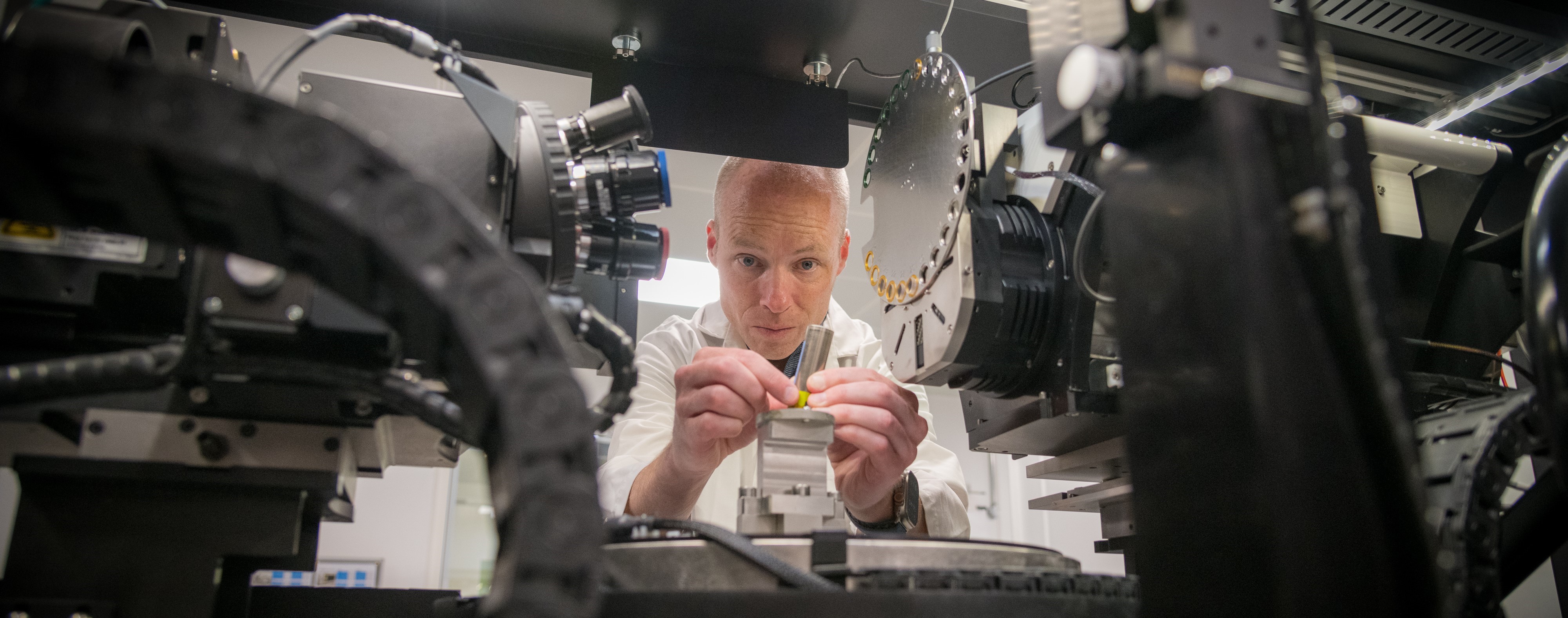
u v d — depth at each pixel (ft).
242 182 1.39
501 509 1.57
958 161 3.22
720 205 5.92
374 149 1.42
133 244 2.30
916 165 3.57
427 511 8.78
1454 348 3.59
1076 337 3.11
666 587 2.07
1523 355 4.25
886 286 3.72
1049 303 3.20
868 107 4.86
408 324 1.67
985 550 2.30
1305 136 1.81
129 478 2.33
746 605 1.87
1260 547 1.58
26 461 2.25
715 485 5.93
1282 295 1.65
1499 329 3.65
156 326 2.58
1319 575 1.53
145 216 1.64
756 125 4.30
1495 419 2.35
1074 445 3.77
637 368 2.24
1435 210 3.86
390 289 1.56
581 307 2.06
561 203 2.48
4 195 1.57
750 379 3.53
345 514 3.14
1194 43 1.80
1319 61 1.89
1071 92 2.00
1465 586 2.08
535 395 1.38
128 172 1.45
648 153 2.87
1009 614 1.95
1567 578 4.46
